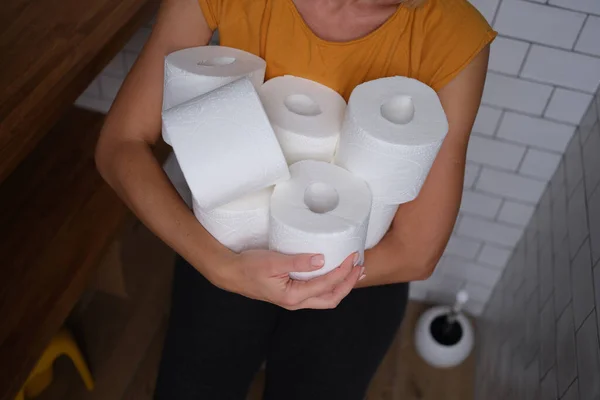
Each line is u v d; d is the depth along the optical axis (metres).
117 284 1.51
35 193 1.15
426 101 0.67
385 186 0.68
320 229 0.62
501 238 1.49
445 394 1.54
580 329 1.03
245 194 0.66
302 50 0.81
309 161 0.68
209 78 0.71
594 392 0.90
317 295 0.68
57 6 1.03
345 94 0.83
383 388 1.53
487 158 1.34
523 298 1.37
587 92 1.18
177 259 1.04
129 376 1.43
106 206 1.14
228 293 0.96
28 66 0.91
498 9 1.12
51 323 1.00
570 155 1.25
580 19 1.09
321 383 0.92
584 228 1.12
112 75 1.42
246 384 1.00
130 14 1.03
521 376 1.26
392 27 0.77
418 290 1.69
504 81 1.21
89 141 1.25
